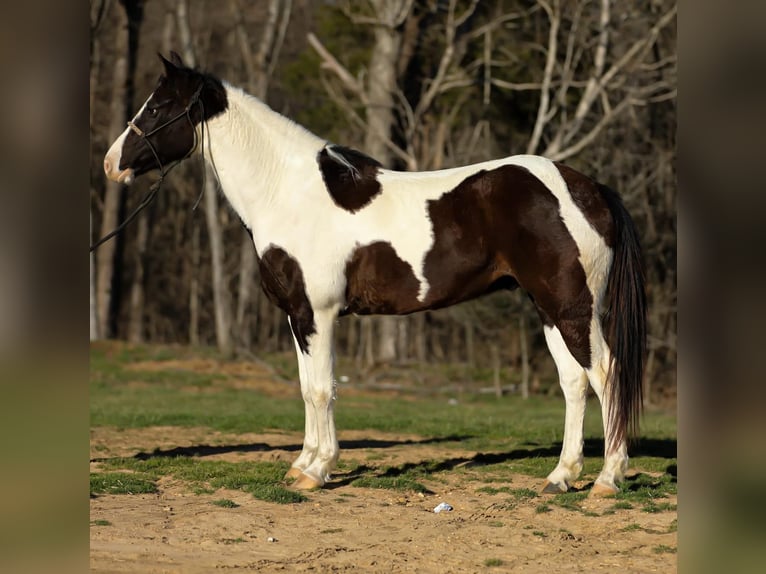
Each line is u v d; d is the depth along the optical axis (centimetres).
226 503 812
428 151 3347
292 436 1293
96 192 4003
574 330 812
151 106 888
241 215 901
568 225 803
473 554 679
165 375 2614
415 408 2072
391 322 2941
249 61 3356
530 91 3142
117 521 752
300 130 896
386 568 643
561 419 1789
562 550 689
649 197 2867
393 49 2962
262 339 4416
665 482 902
